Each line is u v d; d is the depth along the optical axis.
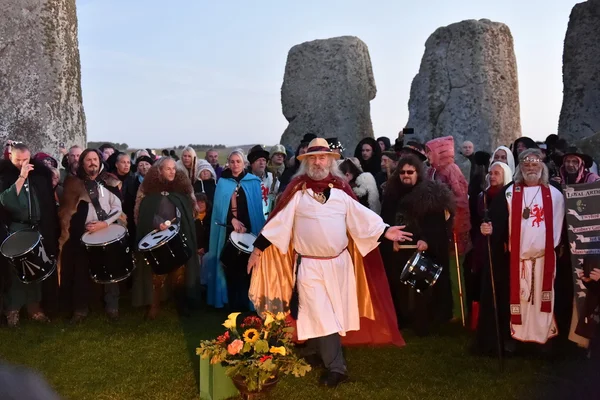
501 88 14.23
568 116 12.80
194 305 7.32
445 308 6.09
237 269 6.56
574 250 4.97
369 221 5.01
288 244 5.02
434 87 14.59
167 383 4.94
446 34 14.59
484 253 5.49
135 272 6.76
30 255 5.80
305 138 10.13
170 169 6.82
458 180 6.86
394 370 5.21
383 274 5.32
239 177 7.38
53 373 5.14
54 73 9.66
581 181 6.31
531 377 4.93
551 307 5.15
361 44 16.12
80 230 6.53
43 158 7.77
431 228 6.03
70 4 9.95
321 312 4.77
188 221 6.87
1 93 9.33
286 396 4.65
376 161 9.37
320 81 15.62
